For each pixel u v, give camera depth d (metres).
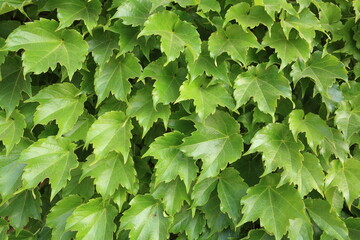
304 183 1.19
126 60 1.20
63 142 1.22
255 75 1.22
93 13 1.20
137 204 1.23
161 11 1.20
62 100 1.22
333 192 1.23
